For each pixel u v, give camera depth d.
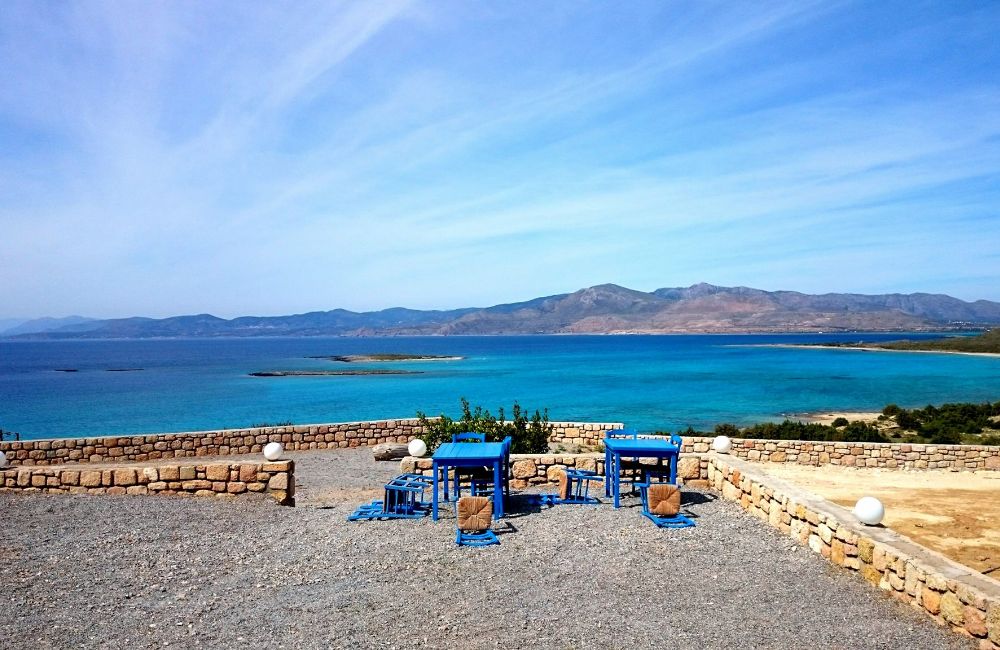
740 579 8.30
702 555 9.30
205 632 6.85
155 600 7.77
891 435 29.48
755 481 11.69
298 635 6.75
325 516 11.90
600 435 21.28
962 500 14.95
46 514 11.33
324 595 7.89
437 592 7.96
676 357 140.12
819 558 9.10
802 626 6.82
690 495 13.37
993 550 10.98
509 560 9.16
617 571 8.66
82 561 9.15
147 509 11.78
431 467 14.90
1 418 47.59
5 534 10.22
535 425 19.16
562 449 20.62
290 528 11.00
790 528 10.23
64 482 12.92
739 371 93.94
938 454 19.72
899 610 7.14
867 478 17.95
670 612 7.28
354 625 6.99
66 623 7.09
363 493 14.89
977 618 6.16
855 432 27.61
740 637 6.61
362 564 9.04
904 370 93.81
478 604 7.56
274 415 48.16
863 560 8.17
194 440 20.41
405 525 11.11
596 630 6.82
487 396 60.75
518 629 6.86
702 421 42.72
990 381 73.62
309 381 83.12
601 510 12.01
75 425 43.75
